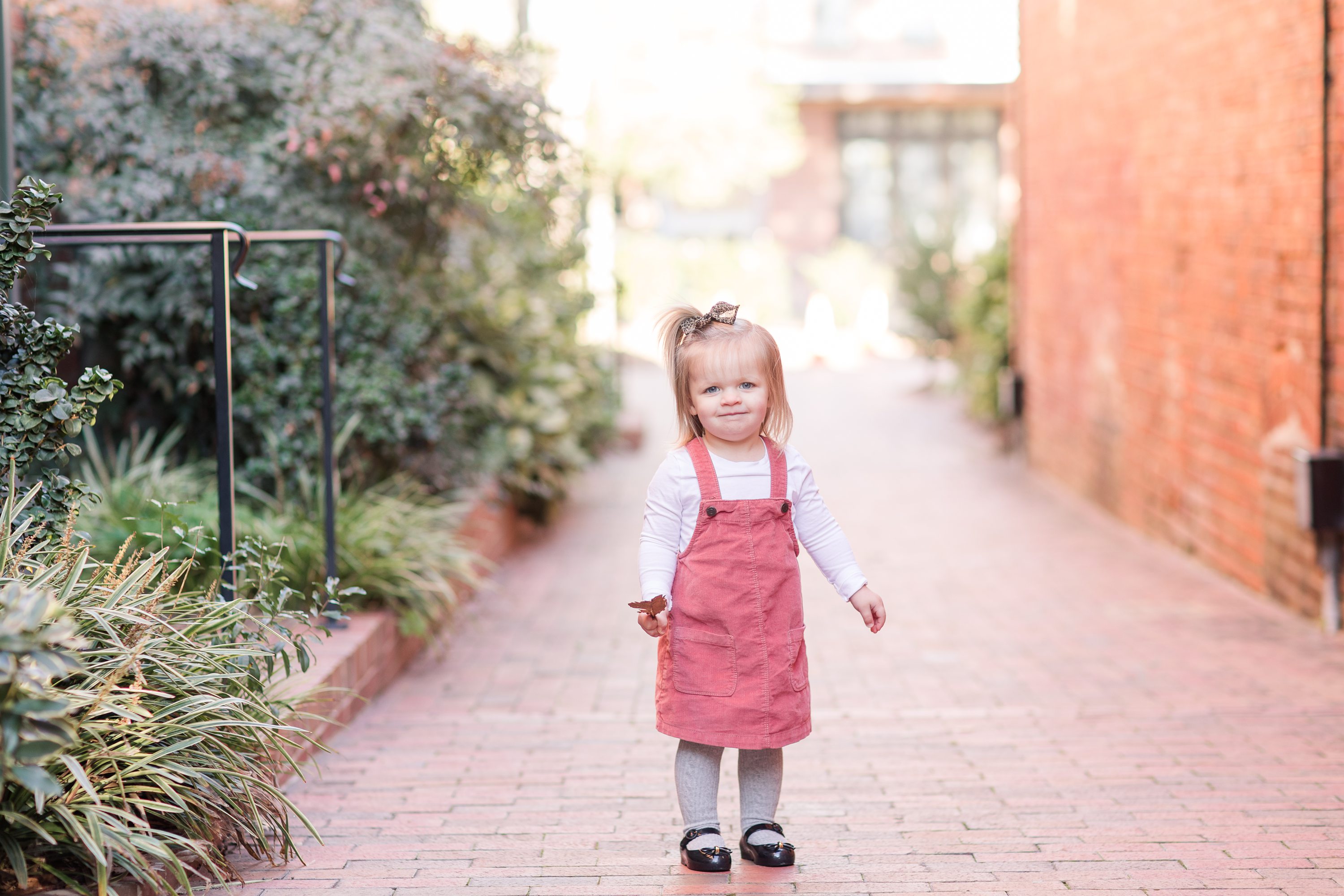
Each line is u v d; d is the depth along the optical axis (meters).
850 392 16.09
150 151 5.97
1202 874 3.30
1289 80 5.91
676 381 3.33
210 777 3.22
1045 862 3.40
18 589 2.57
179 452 6.41
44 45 6.00
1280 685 5.09
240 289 6.10
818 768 4.22
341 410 6.09
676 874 3.34
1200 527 7.25
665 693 3.29
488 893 3.21
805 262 23.22
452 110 6.19
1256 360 6.40
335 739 4.52
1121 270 8.41
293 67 6.20
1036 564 7.48
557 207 8.90
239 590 4.20
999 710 4.85
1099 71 8.75
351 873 3.34
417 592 5.45
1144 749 4.37
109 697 2.94
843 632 6.10
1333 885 3.23
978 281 13.63
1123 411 8.46
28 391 3.33
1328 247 5.64
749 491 3.27
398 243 6.61
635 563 7.70
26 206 3.32
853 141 24.52
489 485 7.61
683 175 21.52
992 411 12.74
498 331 7.83
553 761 4.30
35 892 2.76
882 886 3.25
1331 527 5.60
